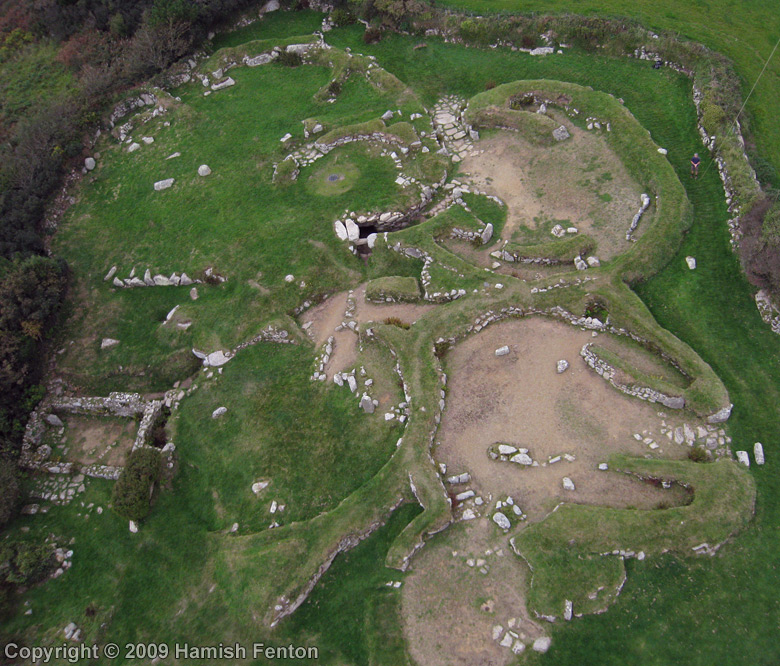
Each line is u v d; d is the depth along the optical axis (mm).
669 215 27000
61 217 33656
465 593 18969
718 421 21312
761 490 19828
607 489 20312
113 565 21984
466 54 38312
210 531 21984
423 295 26672
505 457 21344
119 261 30875
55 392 27219
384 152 32938
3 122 39094
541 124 32188
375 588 19703
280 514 21656
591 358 23234
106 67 39344
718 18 36344
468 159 32375
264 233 29891
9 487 23625
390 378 24219
